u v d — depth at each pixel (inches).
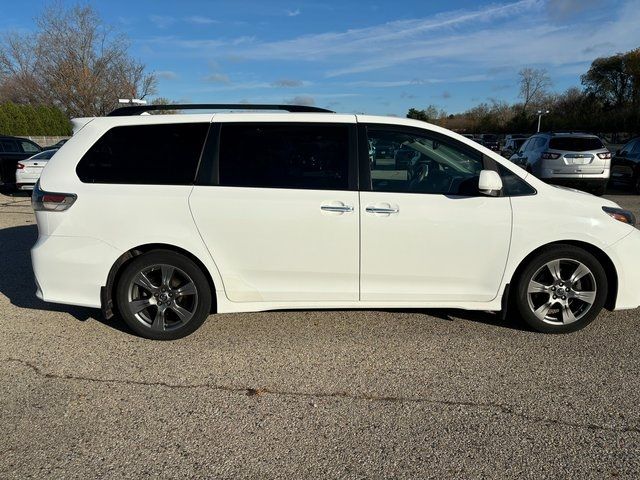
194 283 152.3
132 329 156.0
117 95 1456.7
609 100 2428.6
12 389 127.6
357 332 163.2
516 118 2497.5
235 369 138.9
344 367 139.9
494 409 119.2
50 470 98.0
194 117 152.9
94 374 135.6
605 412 117.6
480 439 107.9
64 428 111.7
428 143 152.9
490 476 96.5
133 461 101.0
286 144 150.6
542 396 124.6
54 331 163.2
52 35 1398.9
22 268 237.1
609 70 2407.7
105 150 151.3
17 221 364.8
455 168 152.8
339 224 147.9
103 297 150.7
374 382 131.9
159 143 151.3
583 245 156.2
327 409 119.6
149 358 145.0
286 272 151.5
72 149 152.2
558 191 156.3
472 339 157.5
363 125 152.6
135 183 149.1
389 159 151.3
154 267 151.6
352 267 151.3
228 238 148.3
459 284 154.4
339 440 107.9
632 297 158.2
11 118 1494.8
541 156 504.4
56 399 123.3
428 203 148.9
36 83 1683.1
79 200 147.6
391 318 174.7
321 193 147.9
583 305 158.4
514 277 157.6
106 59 1446.9
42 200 149.0
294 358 145.3
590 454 102.7
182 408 120.0
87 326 167.3
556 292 156.9
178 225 147.6
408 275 152.5
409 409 119.5
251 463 100.7
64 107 1533.0
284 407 120.5
